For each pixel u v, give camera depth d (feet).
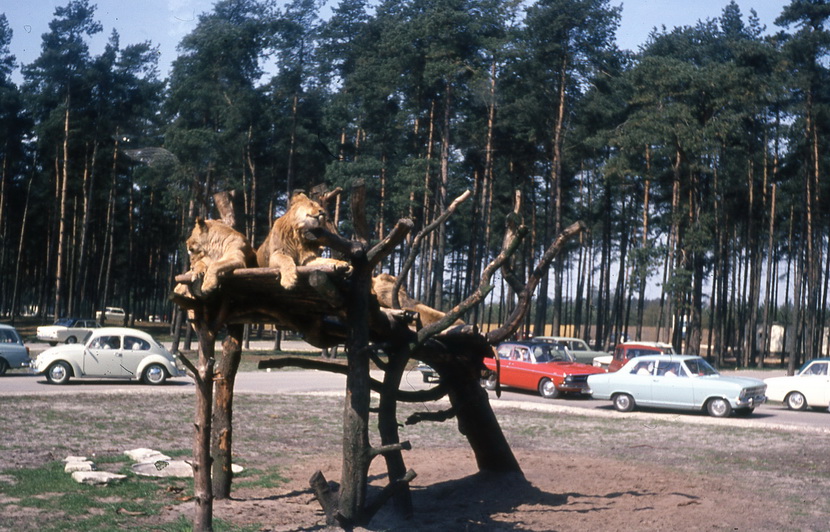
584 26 120.06
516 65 119.14
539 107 121.08
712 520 28.73
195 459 24.36
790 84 128.88
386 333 27.84
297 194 24.47
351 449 25.72
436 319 30.37
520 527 27.58
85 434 45.62
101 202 177.06
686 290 130.93
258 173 137.69
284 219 24.11
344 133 146.82
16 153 168.55
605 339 169.58
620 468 39.11
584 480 35.83
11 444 41.06
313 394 76.33
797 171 152.87
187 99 117.08
